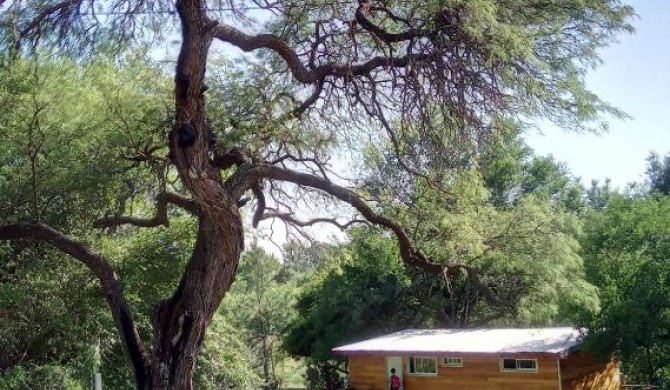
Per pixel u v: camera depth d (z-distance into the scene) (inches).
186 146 377.4
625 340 779.4
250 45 420.8
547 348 823.7
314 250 557.0
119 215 561.0
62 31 406.6
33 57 425.1
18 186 525.3
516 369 860.0
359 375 1051.3
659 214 830.5
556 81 418.9
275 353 1804.9
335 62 487.2
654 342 779.4
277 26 515.2
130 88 521.0
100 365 671.8
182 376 394.0
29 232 452.1
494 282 957.8
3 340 553.3
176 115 383.6
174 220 728.3
